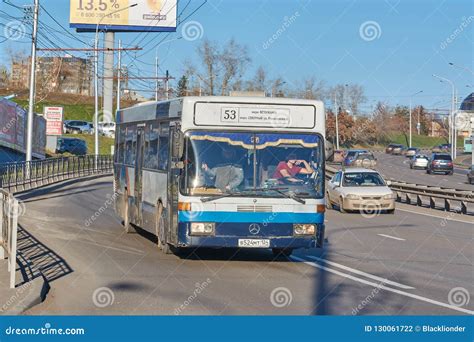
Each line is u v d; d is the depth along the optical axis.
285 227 13.43
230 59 58.41
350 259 14.81
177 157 13.45
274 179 13.51
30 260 13.85
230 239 13.30
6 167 30.02
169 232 14.31
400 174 61.88
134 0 72.69
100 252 15.34
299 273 12.92
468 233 20.31
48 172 39.16
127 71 59.69
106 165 57.62
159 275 12.56
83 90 96.19
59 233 18.59
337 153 71.44
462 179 56.03
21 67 81.50
